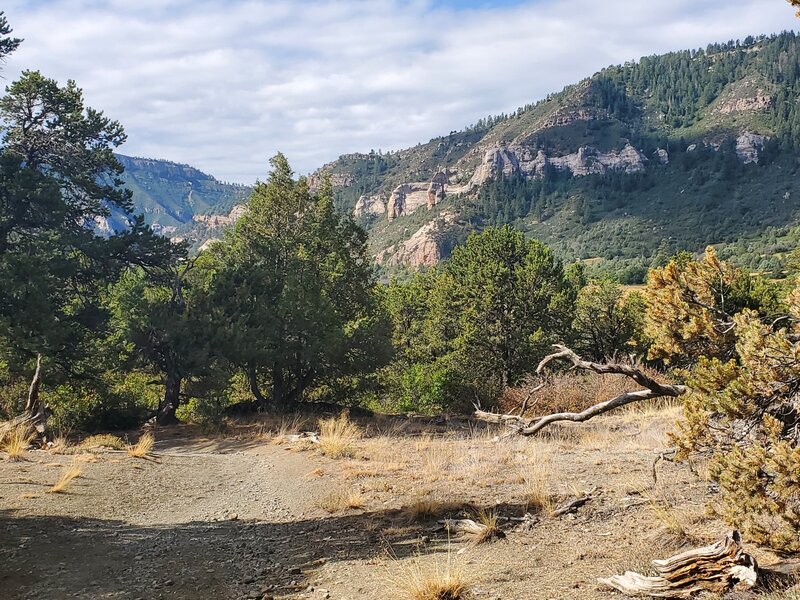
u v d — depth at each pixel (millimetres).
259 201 29062
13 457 11055
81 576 5262
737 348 4664
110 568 5531
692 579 3814
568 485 7758
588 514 6309
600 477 8172
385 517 7355
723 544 3896
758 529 3928
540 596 4105
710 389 4590
